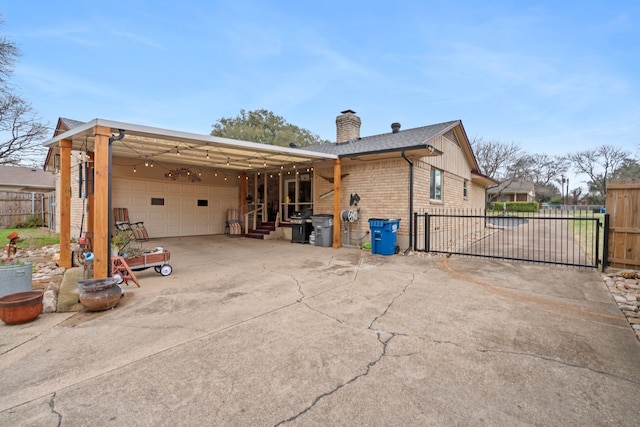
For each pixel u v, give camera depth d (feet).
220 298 14.94
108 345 10.05
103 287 13.10
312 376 8.14
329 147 37.45
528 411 6.73
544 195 150.61
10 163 49.96
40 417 6.63
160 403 7.09
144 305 13.96
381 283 17.49
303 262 23.91
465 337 10.43
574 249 29.50
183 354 9.40
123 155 32.63
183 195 40.55
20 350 9.77
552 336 10.46
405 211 28.91
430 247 30.99
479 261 23.65
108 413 6.77
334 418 6.53
